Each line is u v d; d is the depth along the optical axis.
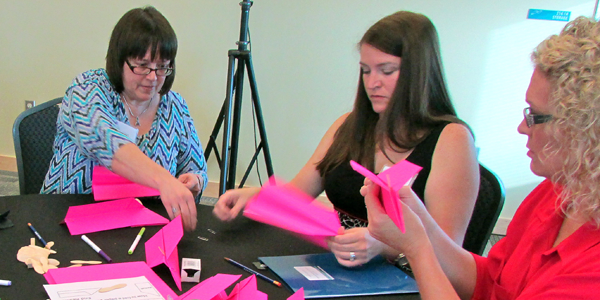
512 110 2.70
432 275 0.70
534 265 0.74
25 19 3.10
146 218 1.05
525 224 0.89
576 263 0.63
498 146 2.78
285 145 3.04
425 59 1.12
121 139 1.15
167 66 1.33
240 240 1.00
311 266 0.90
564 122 0.58
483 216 1.22
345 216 1.28
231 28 2.89
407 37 1.10
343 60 2.82
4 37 3.16
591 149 0.56
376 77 1.15
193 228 1.01
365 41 1.15
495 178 1.23
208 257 0.90
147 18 1.26
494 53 2.65
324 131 2.96
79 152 1.34
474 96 2.73
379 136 1.21
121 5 2.97
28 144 1.52
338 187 1.29
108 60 1.31
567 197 0.61
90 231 0.96
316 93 2.90
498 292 0.83
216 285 0.68
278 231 1.08
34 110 1.54
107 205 1.07
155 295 0.71
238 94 2.21
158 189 1.04
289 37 2.85
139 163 1.09
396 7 2.69
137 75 1.29
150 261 0.83
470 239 1.23
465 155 1.09
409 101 1.14
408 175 0.67
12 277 0.74
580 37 0.60
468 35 2.65
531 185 2.78
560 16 2.52
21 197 1.14
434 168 1.11
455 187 1.07
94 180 1.13
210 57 2.96
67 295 0.68
